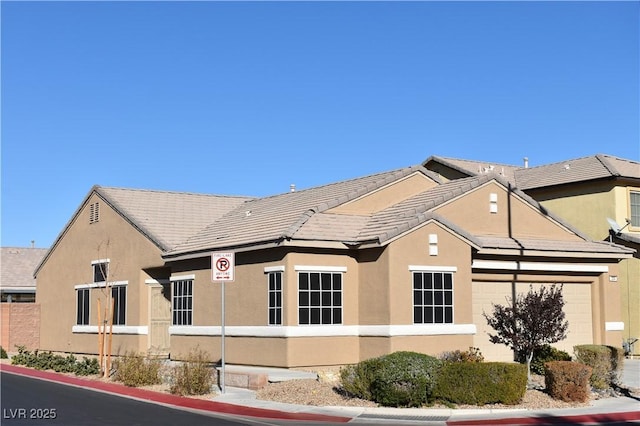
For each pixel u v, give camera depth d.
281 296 20.77
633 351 28.47
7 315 33.69
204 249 23.67
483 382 16.16
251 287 22.09
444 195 22.98
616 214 29.97
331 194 24.75
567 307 24.86
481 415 15.25
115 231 28.77
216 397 17.58
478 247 22.02
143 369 20.36
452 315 21.28
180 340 25.08
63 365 24.98
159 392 18.67
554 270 24.23
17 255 44.69
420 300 20.78
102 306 29.23
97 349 29.38
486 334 23.02
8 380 22.89
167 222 28.06
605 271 25.50
